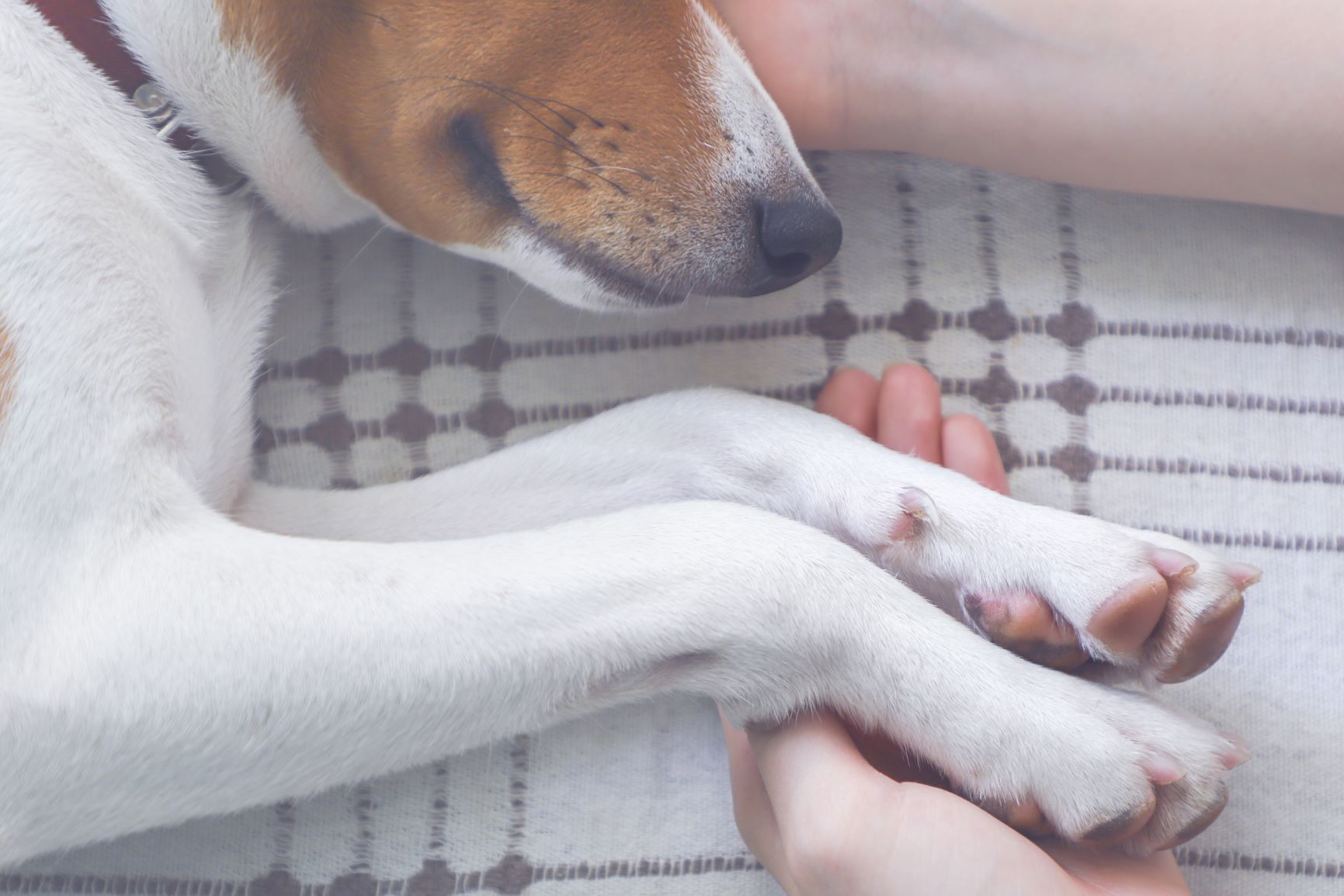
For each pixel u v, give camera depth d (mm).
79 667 454
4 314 458
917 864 456
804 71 541
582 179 478
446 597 462
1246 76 517
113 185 482
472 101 476
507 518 521
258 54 485
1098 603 470
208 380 503
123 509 462
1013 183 570
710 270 486
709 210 479
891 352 562
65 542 458
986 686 467
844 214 569
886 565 496
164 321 485
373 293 566
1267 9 514
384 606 461
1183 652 470
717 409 523
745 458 515
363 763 472
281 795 476
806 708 476
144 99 492
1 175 462
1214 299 565
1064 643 478
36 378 458
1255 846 529
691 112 474
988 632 482
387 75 478
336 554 467
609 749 538
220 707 456
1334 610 546
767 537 475
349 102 487
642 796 536
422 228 507
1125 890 470
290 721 459
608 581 467
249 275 530
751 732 486
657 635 466
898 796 461
